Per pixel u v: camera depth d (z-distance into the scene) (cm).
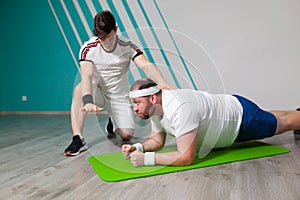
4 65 384
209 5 299
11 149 173
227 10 295
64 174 122
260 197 93
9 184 113
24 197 100
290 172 115
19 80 379
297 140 171
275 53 286
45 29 361
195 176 114
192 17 305
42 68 368
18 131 238
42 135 215
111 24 141
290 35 280
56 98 367
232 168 122
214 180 109
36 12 362
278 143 165
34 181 115
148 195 98
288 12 279
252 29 290
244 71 296
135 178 114
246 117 141
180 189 102
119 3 321
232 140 145
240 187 101
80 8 342
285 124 153
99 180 113
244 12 290
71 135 210
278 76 287
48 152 161
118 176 115
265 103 293
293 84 284
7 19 375
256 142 167
